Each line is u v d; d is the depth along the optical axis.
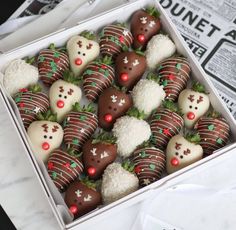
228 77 0.69
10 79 0.63
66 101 0.62
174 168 0.60
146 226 0.61
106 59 0.64
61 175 0.59
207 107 0.63
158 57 0.65
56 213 0.56
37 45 0.65
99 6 0.72
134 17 0.67
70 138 0.61
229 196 0.63
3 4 0.73
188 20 0.72
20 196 0.62
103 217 0.58
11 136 0.64
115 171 0.59
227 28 0.71
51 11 0.71
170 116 0.62
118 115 0.62
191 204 0.62
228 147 0.59
